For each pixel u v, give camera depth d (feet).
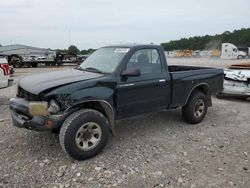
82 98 13.73
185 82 19.10
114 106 15.38
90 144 14.26
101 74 15.48
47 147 15.64
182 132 18.60
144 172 12.95
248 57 194.80
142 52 16.96
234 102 29.22
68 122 13.37
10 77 24.41
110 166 13.51
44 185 11.78
